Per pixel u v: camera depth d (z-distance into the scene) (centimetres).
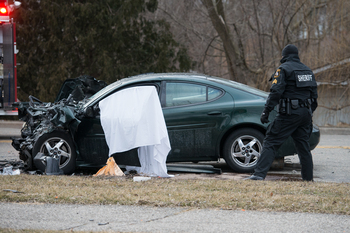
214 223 593
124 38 3047
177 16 3950
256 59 3825
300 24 3288
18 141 1091
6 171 1001
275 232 559
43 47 2911
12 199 696
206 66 4434
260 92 1073
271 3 3322
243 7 3600
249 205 669
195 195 723
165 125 960
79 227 573
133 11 2895
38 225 578
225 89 1052
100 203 686
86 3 2795
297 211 649
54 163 973
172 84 1052
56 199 698
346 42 2908
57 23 2859
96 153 1015
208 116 1021
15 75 1831
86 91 1275
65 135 1009
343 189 787
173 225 584
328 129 2384
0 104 1822
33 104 1128
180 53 3250
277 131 898
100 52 2873
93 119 1009
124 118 957
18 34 3009
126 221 601
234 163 1030
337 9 2967
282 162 1129
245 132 1028
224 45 3503
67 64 2870
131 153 977
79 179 870
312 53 3005
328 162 1298
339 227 579
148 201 686
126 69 2981
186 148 1022
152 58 3206
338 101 2900
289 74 878
